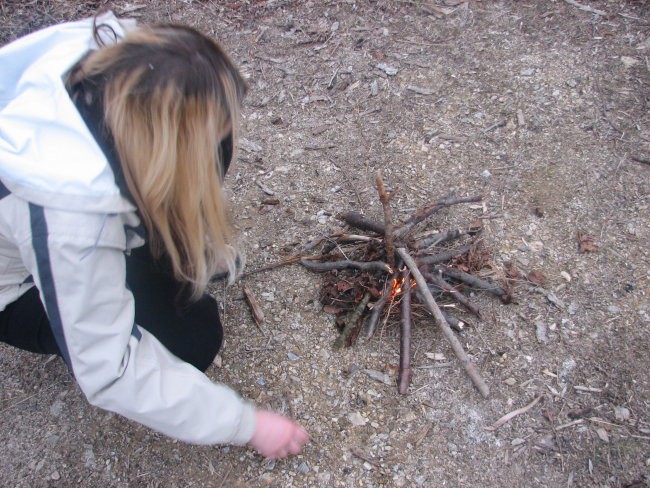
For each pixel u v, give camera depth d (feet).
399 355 7.02
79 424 6.64
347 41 11.52
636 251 7.87
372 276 7.46
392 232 7.09
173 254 4.67
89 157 3.94
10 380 7.08
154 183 4.14
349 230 8.34
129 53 4.05
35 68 4.23
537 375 6.76
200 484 6.14
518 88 10.20
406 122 9.88
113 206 4.03
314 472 6.16
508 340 7.08
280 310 7.52
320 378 6.88
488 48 11.03
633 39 10.82
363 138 9.71
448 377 6.79
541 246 8.00
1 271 5.03
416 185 8.90
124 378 4.37
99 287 4.15
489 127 9.66
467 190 8.78
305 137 9.86
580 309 7.32
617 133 9.34
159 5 12.67
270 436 5.32
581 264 7.77
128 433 6.53
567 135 9.39
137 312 5.81
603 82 10.13
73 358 4.27
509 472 6.05
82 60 4.26
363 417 6.54
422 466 6.15
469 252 7.77
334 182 9.07
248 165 9.48
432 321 7.23
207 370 7.00
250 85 10.89
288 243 8.28
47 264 3.95
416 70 10.76
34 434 6.59
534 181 8.81
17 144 3.94
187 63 4.05
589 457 6.11
